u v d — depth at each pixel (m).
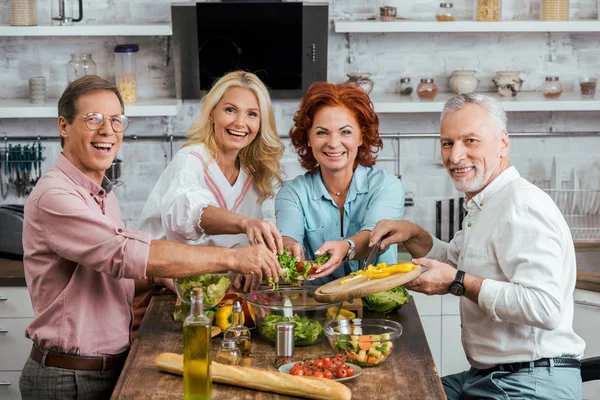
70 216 2.58
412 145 4.79
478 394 2.81
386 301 2.96
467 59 4.70
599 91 4.70
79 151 2.72
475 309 2.82
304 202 3.29
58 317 2.69
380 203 3.23
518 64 4.72
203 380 2.26
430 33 4.68
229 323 2.80
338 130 3.12
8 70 4.64
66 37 4.61
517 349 2.75
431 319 4.31
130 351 2.66
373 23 4.33
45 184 2.65
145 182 4.75
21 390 2.80
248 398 2.32
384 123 4.77
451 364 4.35
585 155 4.81
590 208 4.61
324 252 2.98
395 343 2.73
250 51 4.30
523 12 4.60
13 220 4.33
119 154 4.72
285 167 4.78
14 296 4.15
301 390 2.31
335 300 2.60
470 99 2.84
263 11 4.22
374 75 4.70
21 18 4.27
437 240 3.21
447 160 2.88
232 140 3.38
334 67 4.70
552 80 4.50
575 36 4.70
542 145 4.81
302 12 4.23
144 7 4.56
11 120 4.69
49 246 2.63
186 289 2.75
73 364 2.71
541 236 2.65
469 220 2.87
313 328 2.68
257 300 2.79
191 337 2.25
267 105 3.43
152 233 3.50
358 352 2.52
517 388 2.74
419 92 4.50
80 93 2.69
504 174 2.83
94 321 2.73
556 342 2.77
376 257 3.09
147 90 4.68
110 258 2.57
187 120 4.72
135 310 3.29
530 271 2.63
